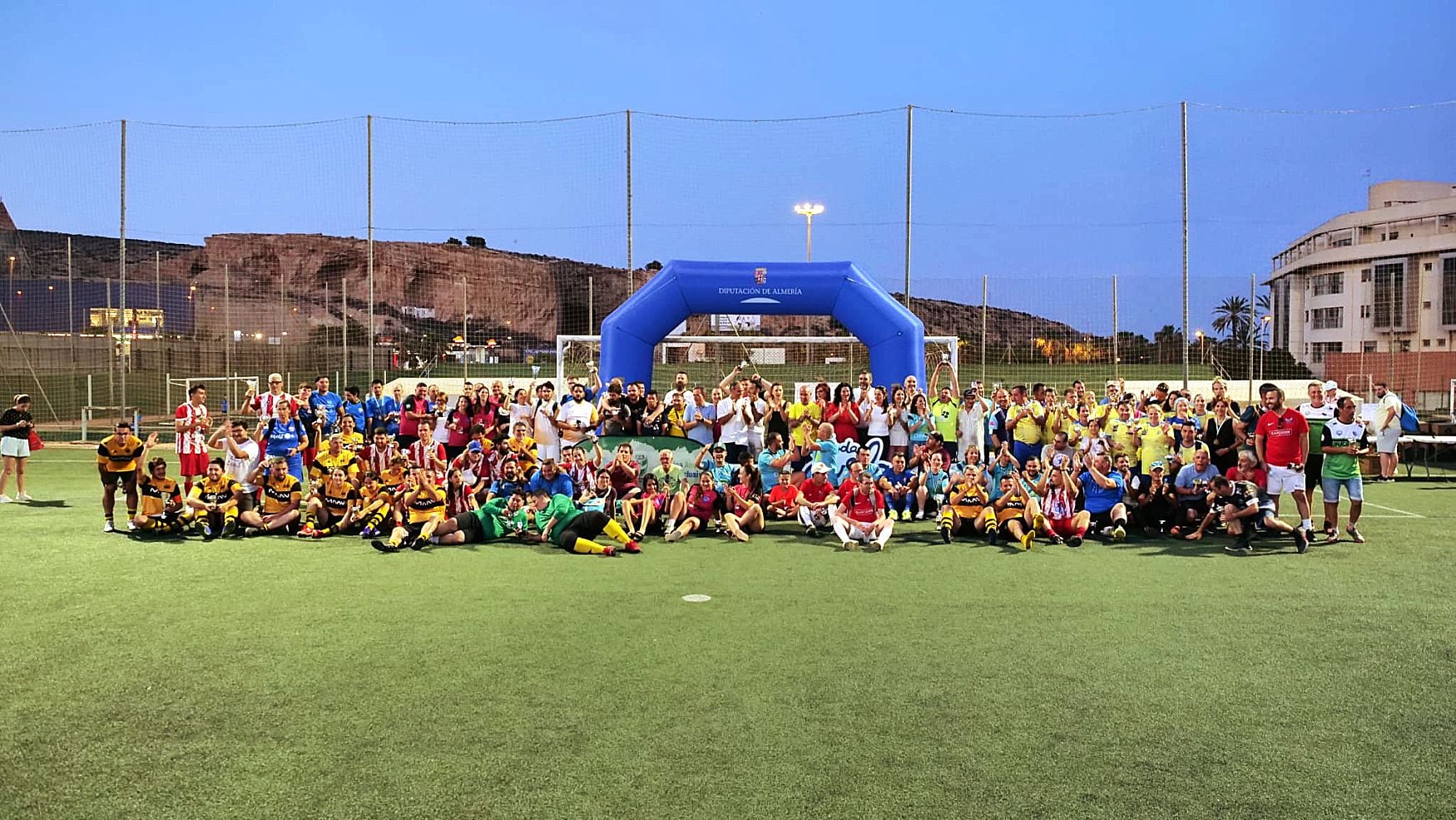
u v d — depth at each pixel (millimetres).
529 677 5449
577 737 4551
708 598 7492
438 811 3795
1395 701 5125
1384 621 6812
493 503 10250
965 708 4984
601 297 22766
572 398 13031
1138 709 4977
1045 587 7941
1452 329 50594
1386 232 57500
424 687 5266
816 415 13188
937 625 6660
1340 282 55938
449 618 6816
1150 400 12766
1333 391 10625
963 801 3902
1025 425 12555
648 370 15750
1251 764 4289
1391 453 15953
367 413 14289
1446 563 8992
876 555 9414
